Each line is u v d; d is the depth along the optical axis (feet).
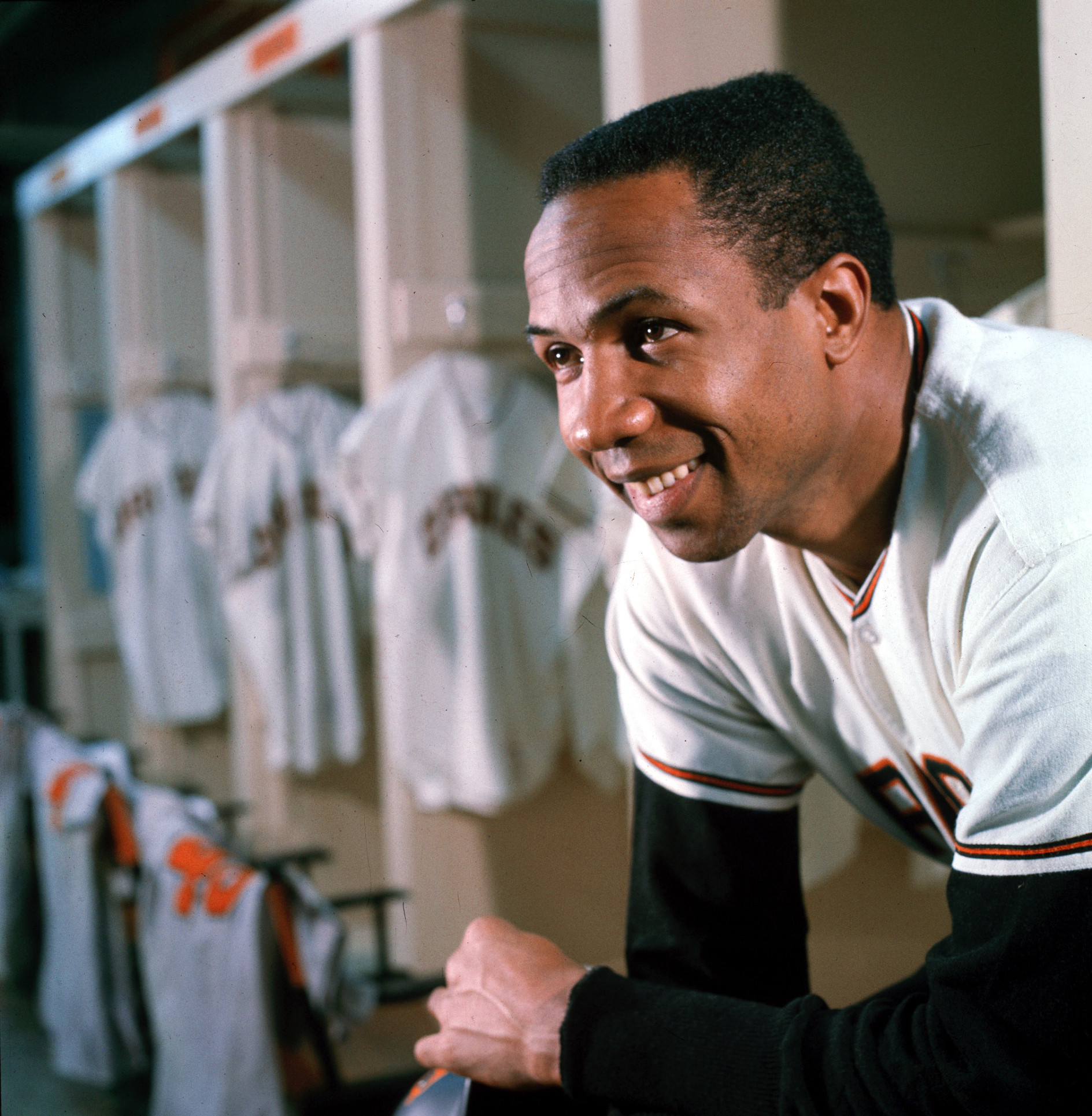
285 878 6.76
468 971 2.88
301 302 10.09
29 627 14.62
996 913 1.95
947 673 2.30
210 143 9.80
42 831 8.91
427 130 8.21
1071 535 1.91
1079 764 1.87
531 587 8.61
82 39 13.15
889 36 5.14
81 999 8.11
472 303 8.41
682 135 1.95
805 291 2.04
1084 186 3.03
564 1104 2.78
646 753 2.91
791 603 2.57
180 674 11.89
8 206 16.35
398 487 8.26
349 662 9.98
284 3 10.54
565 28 8.70
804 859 4.78
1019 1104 1.90
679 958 2.83
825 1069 2.16
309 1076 6.55
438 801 8.38
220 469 9.85
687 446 1.99
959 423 2.12
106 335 12.03
